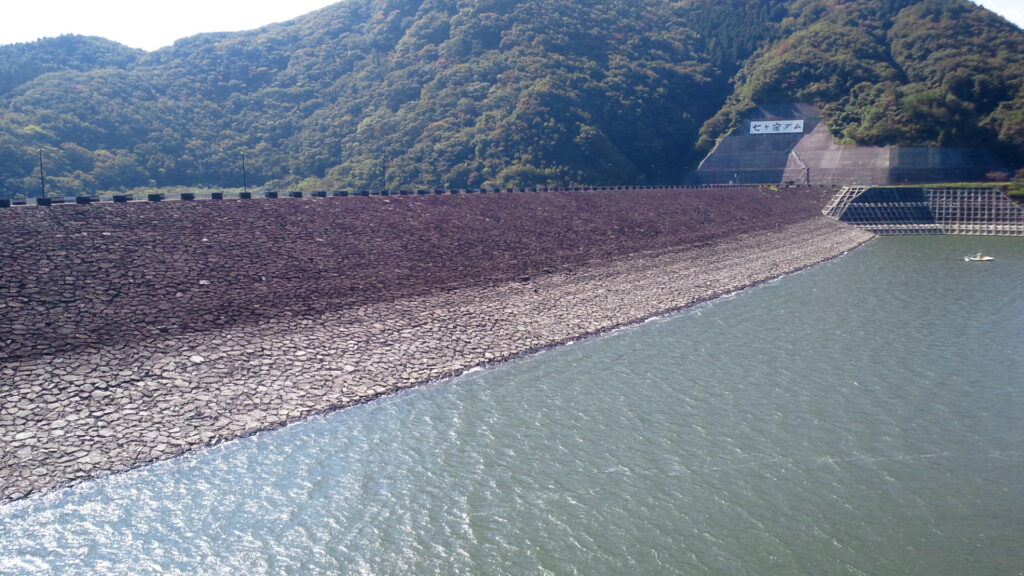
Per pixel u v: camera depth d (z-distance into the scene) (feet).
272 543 81.10
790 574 77.77
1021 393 128.47
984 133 456.45
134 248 149.18
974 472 99.81
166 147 448.24
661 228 290.97
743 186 454.40
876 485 96.32
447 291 174.81
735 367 143.54
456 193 268.00
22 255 133.18
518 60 526.98
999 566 79.15
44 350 110.93
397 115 496.64
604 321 176.14
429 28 575.79
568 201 295.28
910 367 143.54
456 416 116.06
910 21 567.18
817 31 581.94
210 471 94.84
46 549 78.13
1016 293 216.54
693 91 599.57
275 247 170.81
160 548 79.25
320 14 653.30
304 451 101.55
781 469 100.27
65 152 390.63
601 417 117.08
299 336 135.23
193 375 115.14
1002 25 554.46
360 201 219.20
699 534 84.84
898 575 77.66
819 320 183.32
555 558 79.87
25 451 92.02
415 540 82.53
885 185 441.27
